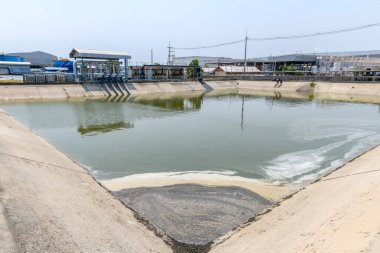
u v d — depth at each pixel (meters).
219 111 45.47
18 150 15.63
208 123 35.38
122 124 34.19
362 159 18.25
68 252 7.45
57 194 11.12
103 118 37.62
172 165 19.91
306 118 39.06
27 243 7.14
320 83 78.31
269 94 73.88
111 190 15.40
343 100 60.09
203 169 19.12
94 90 61.88
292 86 82.06
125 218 11.64
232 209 13.43
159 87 74.94
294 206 12.47
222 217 12.71
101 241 8.68
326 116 40.72
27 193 10.01
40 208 9.22
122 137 27.86
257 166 19.80
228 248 9.90
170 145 25.09
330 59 98.88
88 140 26.62
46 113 40.19
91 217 10.17
